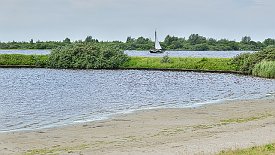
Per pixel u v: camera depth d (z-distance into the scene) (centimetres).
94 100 4650
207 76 8344
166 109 3869
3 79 7638
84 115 3528
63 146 2361
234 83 6825
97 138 2583
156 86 6372
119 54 10694
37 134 2722
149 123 3106
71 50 10738
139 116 3441
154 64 10344
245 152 1945
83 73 9112
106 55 10631
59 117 3428
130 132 2767
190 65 9988
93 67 10500
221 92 5503
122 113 3622
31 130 2862
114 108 3966
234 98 4794
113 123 3111
